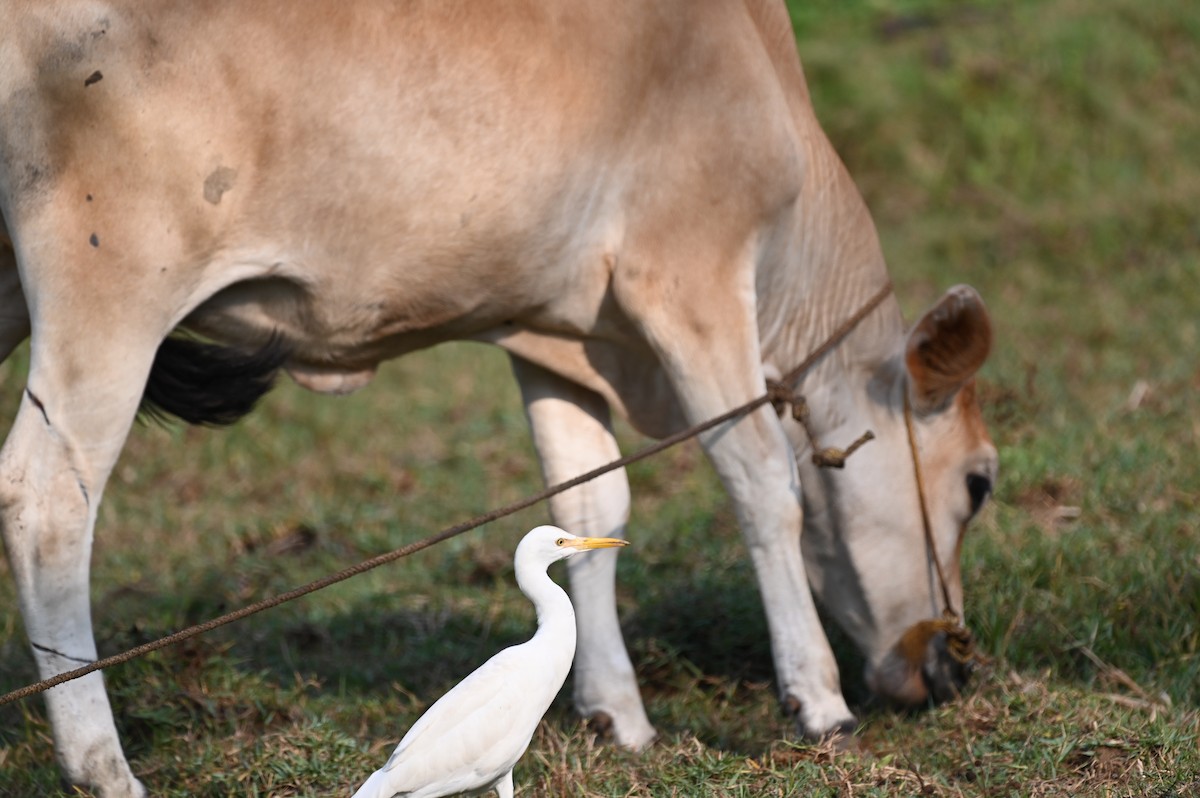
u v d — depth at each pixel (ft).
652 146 33.68
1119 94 92.12
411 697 38.37
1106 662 38.32
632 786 31.94
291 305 32.78
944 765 33.65
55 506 30.63
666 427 38.01
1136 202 83.56
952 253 80.79
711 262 34.42
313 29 30.48
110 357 30.48
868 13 98.53
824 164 37.73
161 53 29.66
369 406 65.92
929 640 38.14
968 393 38.99
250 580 48.49
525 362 37.58
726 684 40.29
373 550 51.39
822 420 38.42
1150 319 69.62
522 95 31.99
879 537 38.45
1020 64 93.40
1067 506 48.75
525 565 27.99
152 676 37.60
